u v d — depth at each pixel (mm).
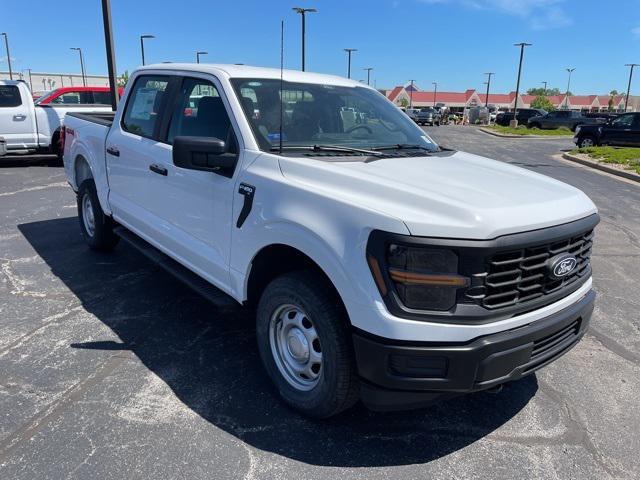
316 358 3084
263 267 3408
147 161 4461
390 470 2801
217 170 3508
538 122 40250
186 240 4043
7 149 12344
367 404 2787
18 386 3426
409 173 3154
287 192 3061
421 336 2555
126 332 4230
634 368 3947
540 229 2721
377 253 2580
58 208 8320
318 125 3857
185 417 3170
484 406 3422
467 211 2566
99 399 3316
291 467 2793
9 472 2666
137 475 2684
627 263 6422
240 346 4070
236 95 3672
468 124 60469
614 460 2936
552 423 3258
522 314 2752
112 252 6172
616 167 15195
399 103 100688
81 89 14117
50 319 4418
